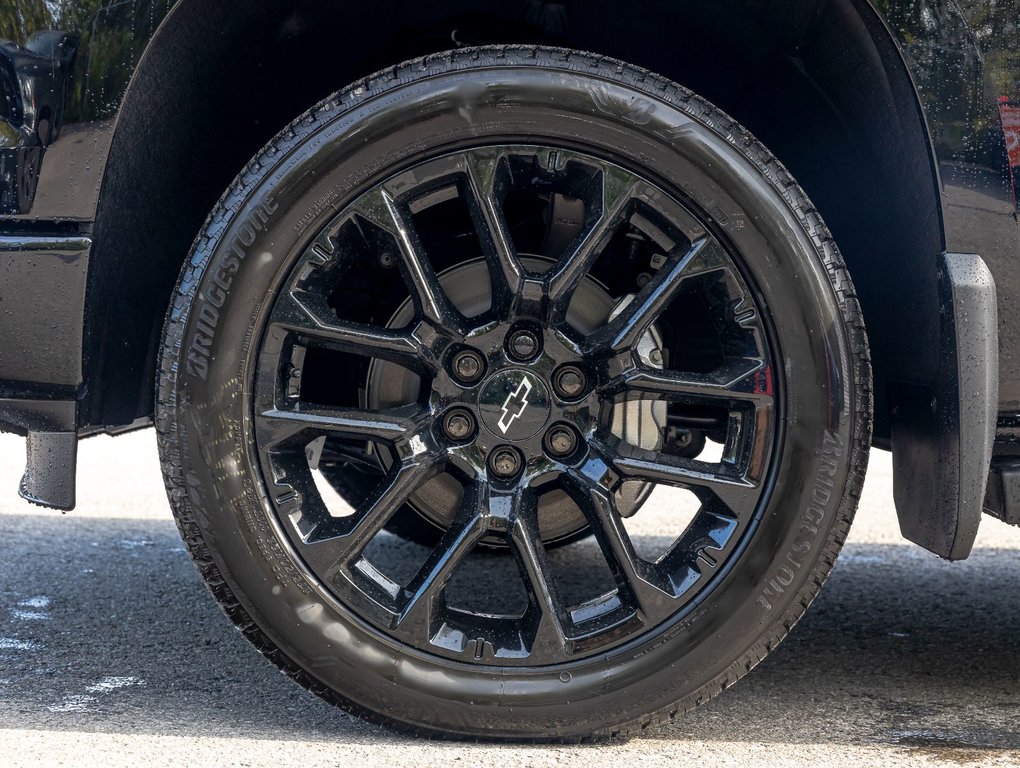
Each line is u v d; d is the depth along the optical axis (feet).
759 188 6.61
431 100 6.57
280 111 7.57
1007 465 7.03
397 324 7.92
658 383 6.72
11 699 7.43
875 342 7.59
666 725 7.25
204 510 6.57
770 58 7.10
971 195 6.63
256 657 8.48
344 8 6.95
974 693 8.08
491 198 6.68
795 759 6.69
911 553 12.52
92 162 6.59
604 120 6.60
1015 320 6.73
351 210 6.63
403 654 6.66
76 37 6.57
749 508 6.66
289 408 6.66
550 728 6.72
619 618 6.71
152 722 7.06
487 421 6.80
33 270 6.61
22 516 13.43
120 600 9.98
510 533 6.72
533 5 7.11
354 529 6.68
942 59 6.57
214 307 6.55
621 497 8.01
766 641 6.70
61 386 6.66
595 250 6.71
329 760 6.46
